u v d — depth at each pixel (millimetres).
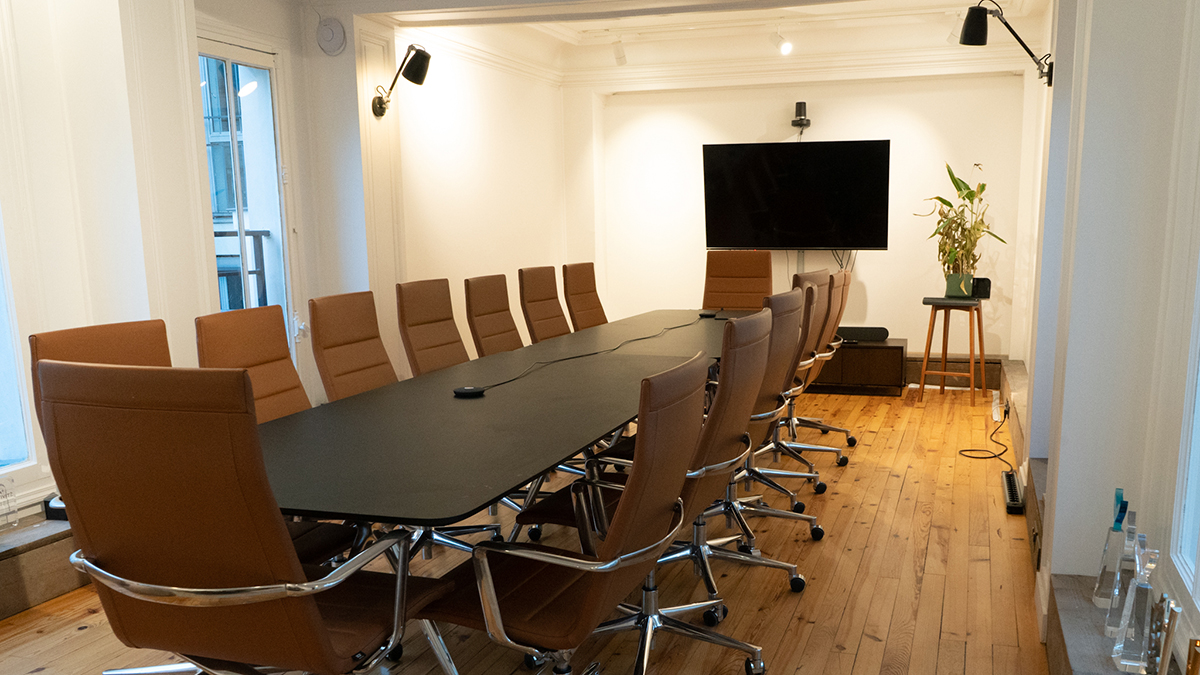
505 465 2271
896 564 3570
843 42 7625
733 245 8227
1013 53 7141
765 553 3717
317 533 2717
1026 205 7316
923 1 6723
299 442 2557
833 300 4828
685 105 8461
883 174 7605
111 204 3910
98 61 3816
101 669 2803
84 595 3414
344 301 3727
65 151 3840
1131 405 2600
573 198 8789
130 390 1637
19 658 2879
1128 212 2492
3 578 3191
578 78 8547
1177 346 2324
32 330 3680
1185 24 2338
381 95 5695
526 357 4113
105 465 1714
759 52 7922
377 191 5707
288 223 5449
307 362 5648
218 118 4914
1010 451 5340
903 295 7918
